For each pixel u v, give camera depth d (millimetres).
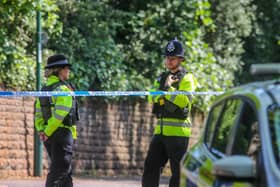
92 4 45156
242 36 54969
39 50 38156
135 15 46969
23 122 38312
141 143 44281
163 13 47625
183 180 18125
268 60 58562
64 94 25344
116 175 42719
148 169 26469
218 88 48594
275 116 14625
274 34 59375
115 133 42938
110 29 45375
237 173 13445
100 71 42844
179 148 25766
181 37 47906
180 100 25562
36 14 38812
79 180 38281
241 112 16047
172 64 26250
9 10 38281
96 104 41906
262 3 59031
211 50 50688
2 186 33250
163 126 25922
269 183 13094
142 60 45969
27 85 39188
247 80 54875
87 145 41438
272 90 15383
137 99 43938
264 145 14031
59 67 26141
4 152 37312
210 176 15805
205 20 49344
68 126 25812
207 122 18828
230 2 52844
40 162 38125
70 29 42812
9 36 38906
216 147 17172
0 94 24219
